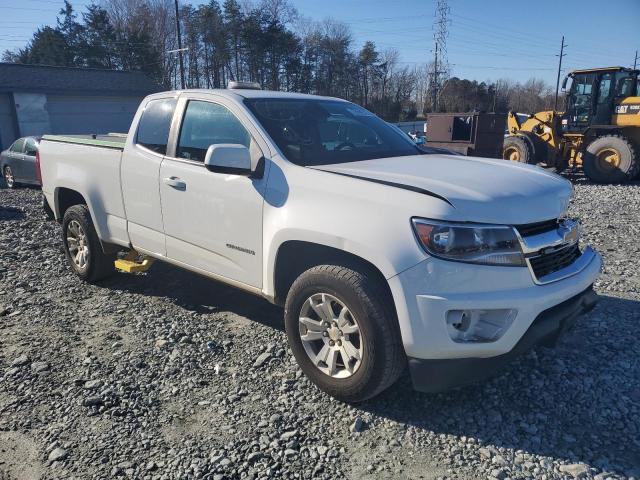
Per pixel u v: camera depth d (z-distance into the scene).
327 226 3.29
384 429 3.17
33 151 14.53
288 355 4.07
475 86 80.50
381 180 3.30
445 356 3.01
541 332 3.11
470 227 2.97
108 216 5.20
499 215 3.04
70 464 2.91
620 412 3.29
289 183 3.61
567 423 3.19
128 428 3.22
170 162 4.45
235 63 59.88
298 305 3.51
